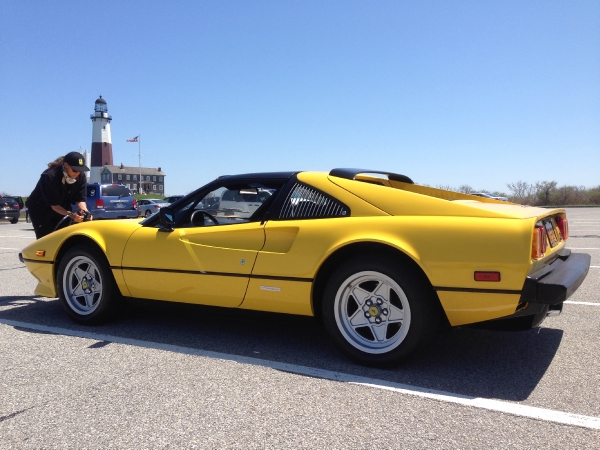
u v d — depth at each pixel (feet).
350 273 10.48
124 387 9.61
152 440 7.56
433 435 7.58
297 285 11.00
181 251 12.53
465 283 9.48
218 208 12.71
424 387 9.48
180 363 10.96
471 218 9.80
